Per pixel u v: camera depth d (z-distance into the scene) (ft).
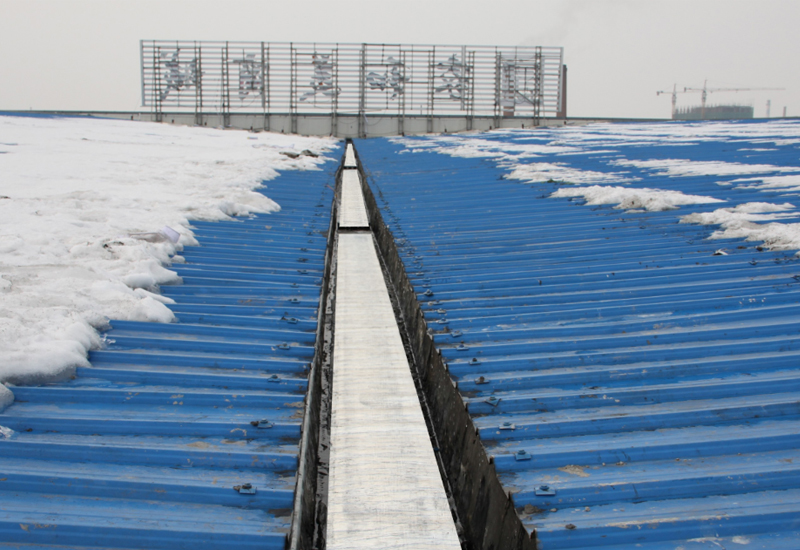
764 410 13.34
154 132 93.15
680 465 11.73
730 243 25.21
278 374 16.12
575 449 12.31
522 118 136.56
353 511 12.84
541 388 15.15
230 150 67.92
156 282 21.08
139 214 28.48
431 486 13.69
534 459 12.10
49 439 12.30
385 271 29.96
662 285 21.24
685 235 27.07
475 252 27.37
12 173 38.47
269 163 55.11
